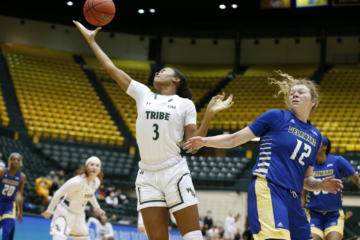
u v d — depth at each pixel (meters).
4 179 6.39
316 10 22.59
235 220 13.73
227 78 24.00
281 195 2.87
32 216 8.71
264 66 25.20
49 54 24.11
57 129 17.66
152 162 3.06
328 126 18.27
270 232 2.75
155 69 25.22
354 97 20.44
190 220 2.94
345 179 14.84
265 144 3.03
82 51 25.44
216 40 26.38
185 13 24.22
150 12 24.41
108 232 8.55
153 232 2.94
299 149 2.99
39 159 15.30
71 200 5.59
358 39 24.42
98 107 20.22
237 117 19.94
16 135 16.11
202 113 20.69
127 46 26.12
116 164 16.88
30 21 24.67
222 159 17.17
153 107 3.13
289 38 25.39
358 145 16.64
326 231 4.86
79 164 15.96
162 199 3.00
